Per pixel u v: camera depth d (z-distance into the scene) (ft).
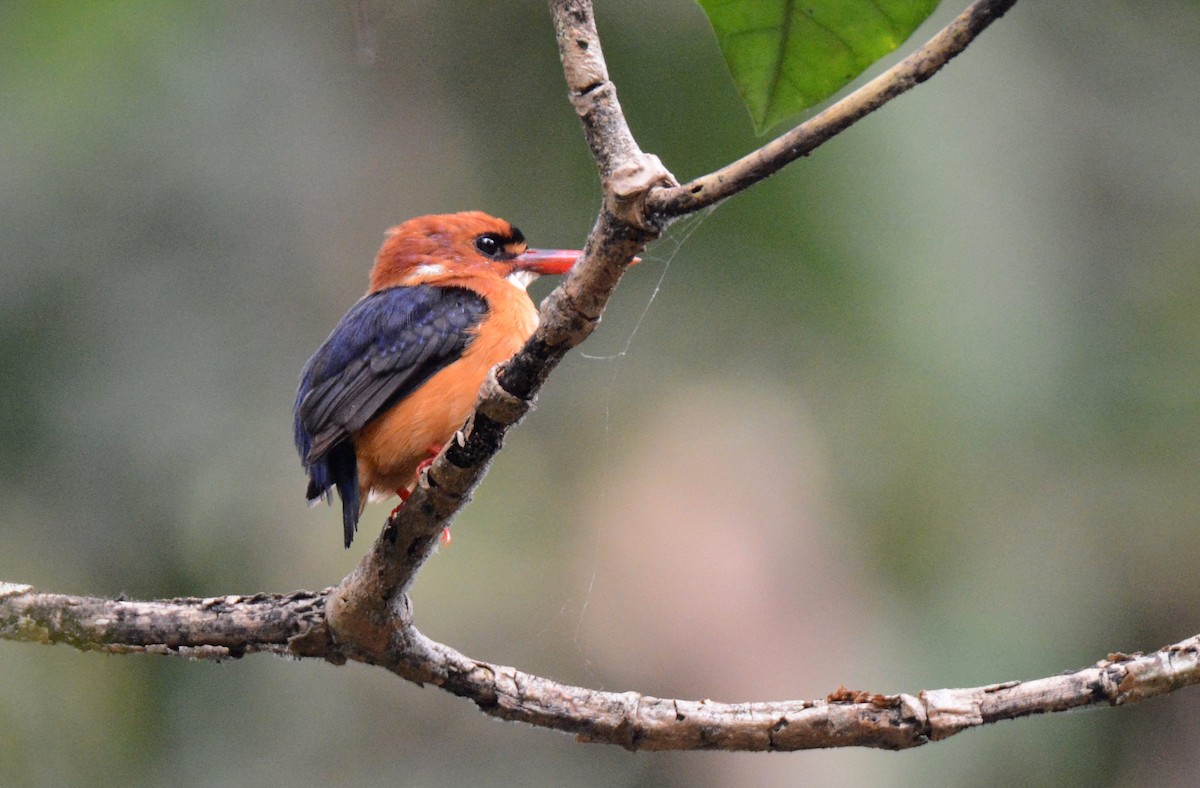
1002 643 35.58
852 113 12.29
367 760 35.78
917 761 34.99
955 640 35.78
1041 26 38.09
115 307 35.22
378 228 38.68
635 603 37.14
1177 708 39.70
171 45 36.04
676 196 13.12
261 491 36.06
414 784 35.65
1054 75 36.86
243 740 34.76
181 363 35.88
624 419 39.11
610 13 34.73
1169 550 35.86
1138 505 36.35
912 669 35.83
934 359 33.37
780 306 35.47
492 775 36.76
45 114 34.27
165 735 34.17
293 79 38.06
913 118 33.35
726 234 34.86
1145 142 37.78
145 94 35.63
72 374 34.86
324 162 38.17
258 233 37.24
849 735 16.90
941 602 36.24
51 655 32.89
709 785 36.14
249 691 35.32
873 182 32.86
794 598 37.27
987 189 33.63
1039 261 34.27
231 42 37.40
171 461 35.45
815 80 13.46
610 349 39.29
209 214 36.58
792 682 36.17
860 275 33.04
